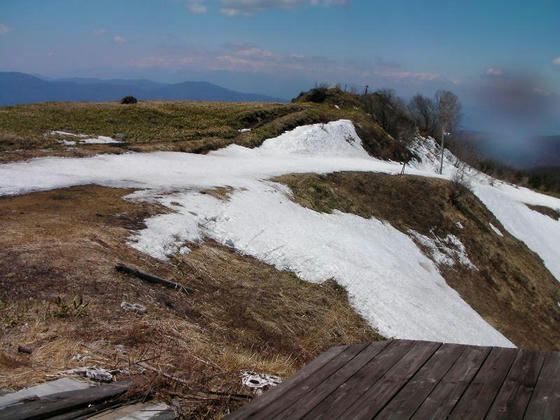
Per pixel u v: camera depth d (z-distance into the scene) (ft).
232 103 195.42
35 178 67.41
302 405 15.42
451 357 18.06
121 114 139.23
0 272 32.68
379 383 16.51
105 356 22.81
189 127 138.72
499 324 89.81
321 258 65.62
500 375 16.19
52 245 40.40
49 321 26.40
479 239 121.80
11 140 89.86
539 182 262.26
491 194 155.53
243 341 36.40
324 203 97.81
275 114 168.66
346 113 191.11
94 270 37.17
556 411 13.65
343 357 19.15
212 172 93.91
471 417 13.91
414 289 72.13
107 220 53.16
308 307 51.75
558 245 155.43
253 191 84.89
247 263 57.62
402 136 207.62
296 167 114.52
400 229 108.37
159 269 45.42
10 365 20.22
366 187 118.52
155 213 60.39
